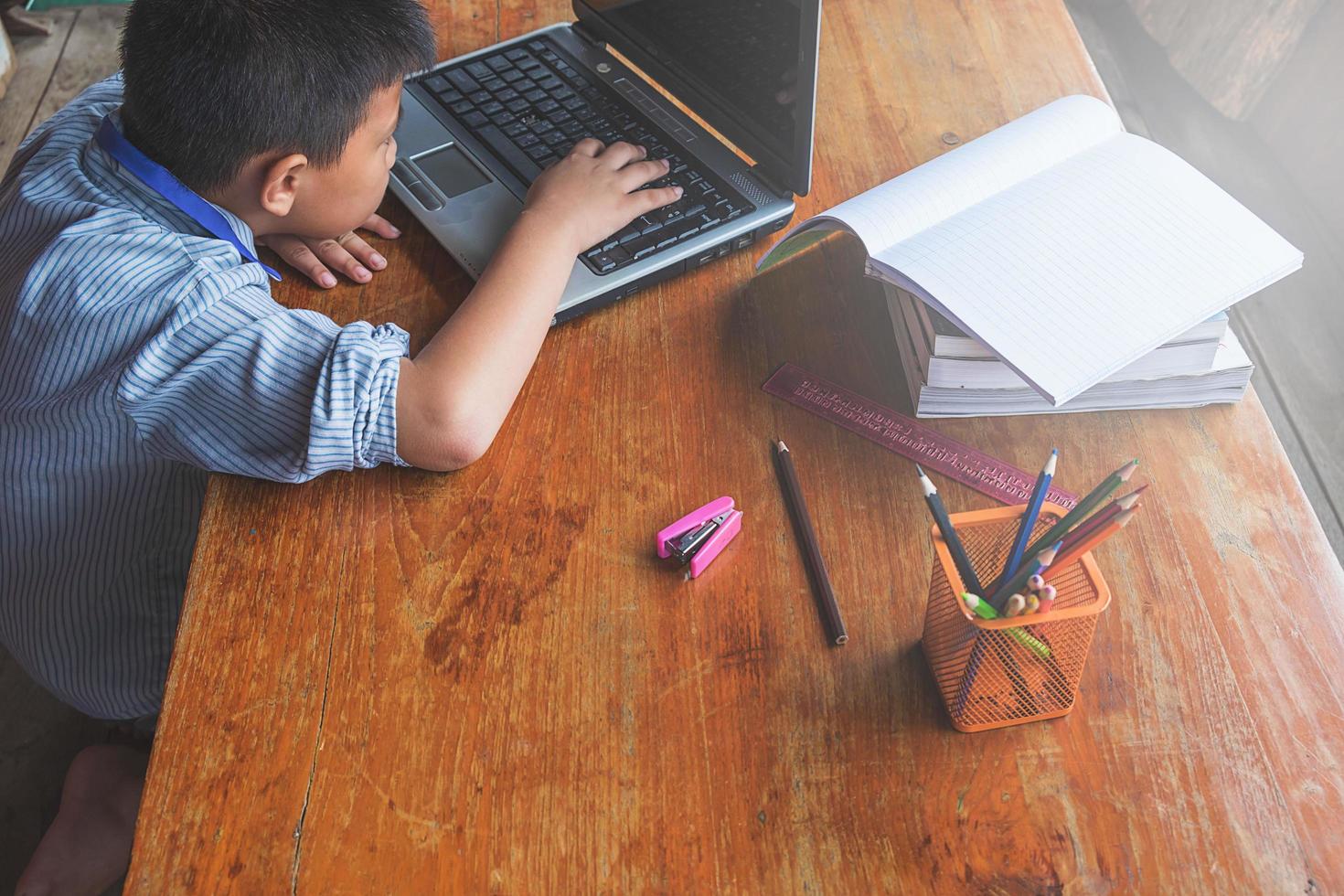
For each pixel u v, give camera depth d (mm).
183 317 790
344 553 755
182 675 692
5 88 2318
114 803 1169
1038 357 730
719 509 758
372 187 930
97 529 962
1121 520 580
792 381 863
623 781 644
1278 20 2066
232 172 847
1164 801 631
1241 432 825
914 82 1139
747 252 972
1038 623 592
